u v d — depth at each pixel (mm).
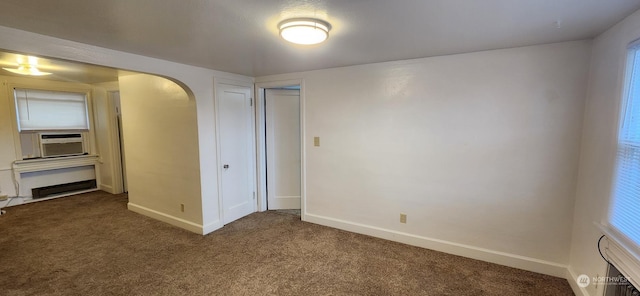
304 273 2510
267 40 2102
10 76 4324
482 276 2434
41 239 3209
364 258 2762
